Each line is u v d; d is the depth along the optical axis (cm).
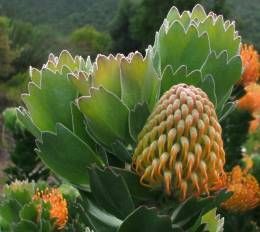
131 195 49
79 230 87
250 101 112
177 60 53
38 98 52
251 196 104
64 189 101
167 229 47
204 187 46
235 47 54
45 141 51
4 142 334
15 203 94
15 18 632
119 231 47
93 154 51
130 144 50
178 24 53
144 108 48
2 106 467
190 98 45
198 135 45
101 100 48
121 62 49
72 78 50
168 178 45
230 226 109
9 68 502
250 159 123
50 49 568
